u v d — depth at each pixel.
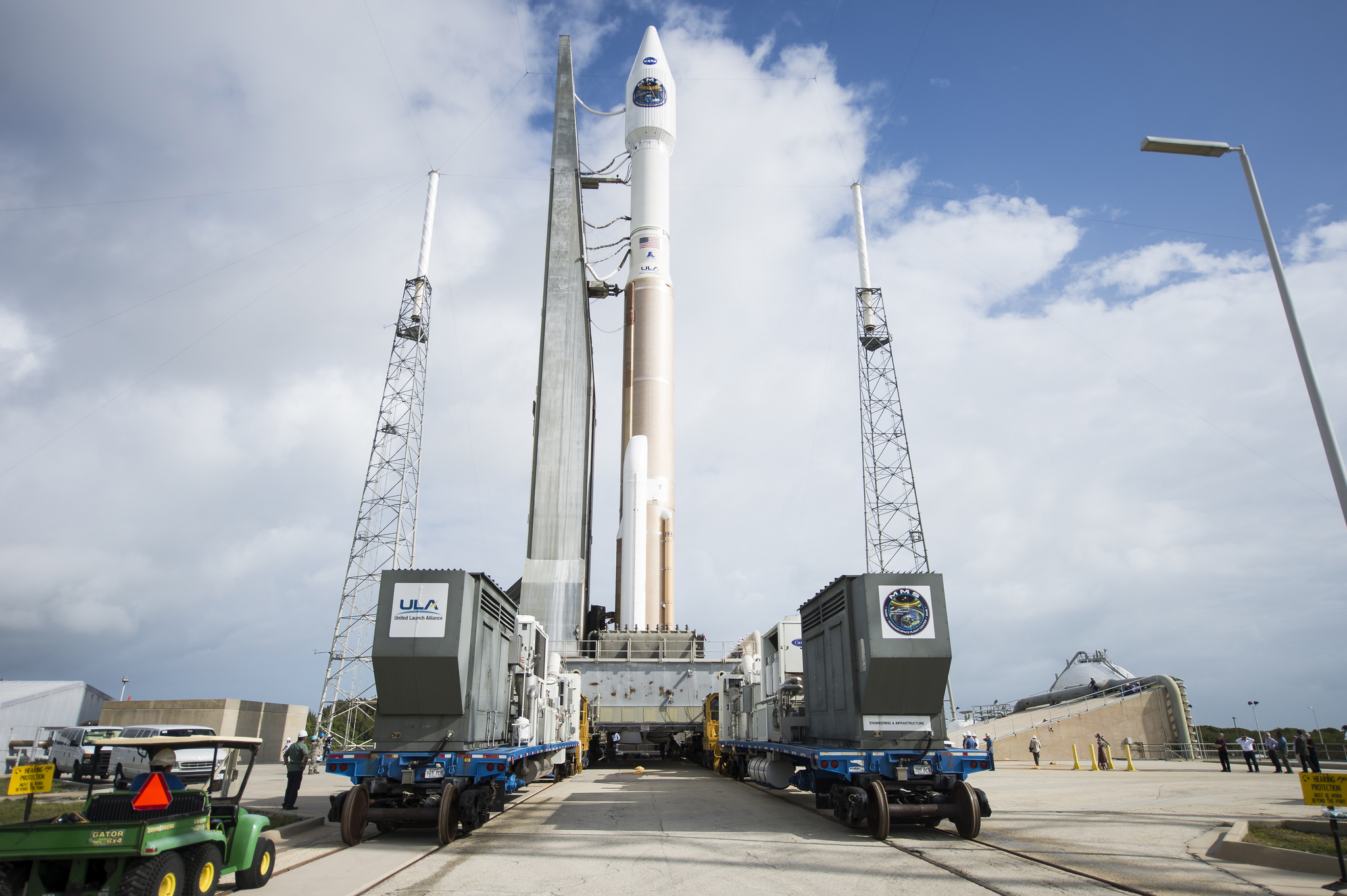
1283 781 26.42
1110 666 53.38
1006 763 40.50
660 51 63.28
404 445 47.91
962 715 53.53
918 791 15.02
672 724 36.84
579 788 25.05
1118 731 44.34
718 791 23.48
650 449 55.09
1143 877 10.84
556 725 26.62
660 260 59.22
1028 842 13.90
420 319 50.25
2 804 18.48
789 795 22.28
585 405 54.62
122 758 23.58
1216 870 11.23
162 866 8.33
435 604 15.04
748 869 11.62
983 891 10.12
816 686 19.00
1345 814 13.91
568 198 58.12
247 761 11.41
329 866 12.02
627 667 37.53
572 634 49.31
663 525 53.88
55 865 8.31
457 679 14.79
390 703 14.98
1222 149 17.25
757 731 25.34
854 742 15.84
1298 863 11.14
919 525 57.44
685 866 11.85
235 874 10.31
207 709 38.28
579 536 51.97
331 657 42.84
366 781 14.58
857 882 10.71
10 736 36.12
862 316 62.03
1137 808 18.70
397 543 46.12
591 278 65.25
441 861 12.52
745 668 27.53
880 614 15.49
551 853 13.09
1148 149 17.31
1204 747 45.31
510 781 17.56
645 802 20.47
